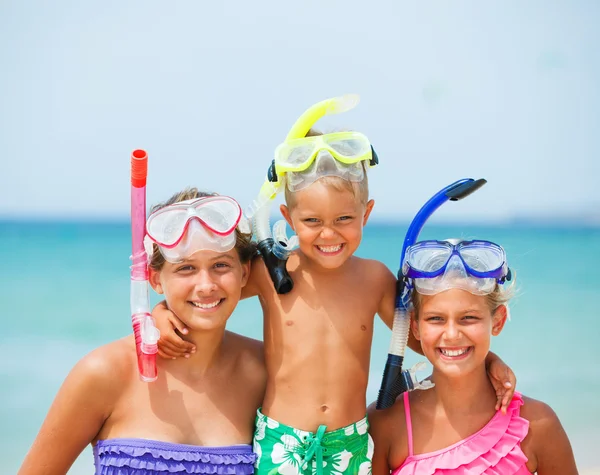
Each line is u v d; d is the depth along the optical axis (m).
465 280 3.22
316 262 3.40
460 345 3.25
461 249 3.28
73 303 14.31
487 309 3.28
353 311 3.50
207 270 3.15
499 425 3.31
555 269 18.08
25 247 23.22
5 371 10.22
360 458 3.36
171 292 3.17
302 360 3.39
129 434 3.16
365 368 3.49
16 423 8.34
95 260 20.08
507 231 29.81
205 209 3.17
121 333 12.16
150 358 3.06
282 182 3.40
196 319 3.16
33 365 10.47
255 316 10.48
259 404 3.46
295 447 3.28
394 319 3.48
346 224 3.32
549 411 3.40
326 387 3.38
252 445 3.36
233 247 3.21
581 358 10.34
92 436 3.24
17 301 14.59
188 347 3.23
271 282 3.50
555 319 12.67
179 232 3.12
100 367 3.18
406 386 3.44
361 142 3.37
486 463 3.24
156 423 3.17
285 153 3.34
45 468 3.19
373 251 19.34
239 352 3.51
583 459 7.02
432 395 3.44
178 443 3.14
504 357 10.41
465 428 3.33
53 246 23.48
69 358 10.81
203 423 3.24
